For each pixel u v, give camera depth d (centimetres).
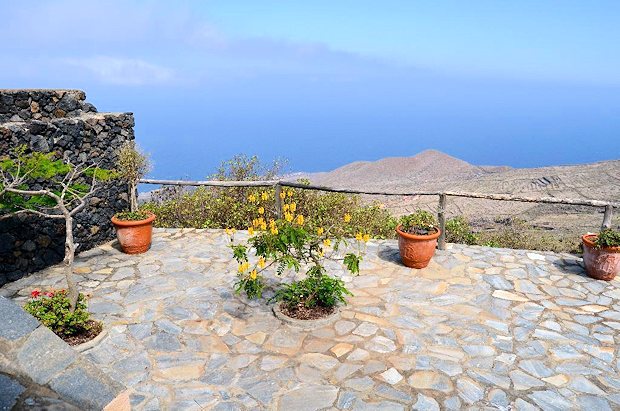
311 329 442
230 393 348
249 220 830
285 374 372
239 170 855
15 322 158
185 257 634
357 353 402
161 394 346
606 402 340
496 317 466
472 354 400
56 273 575
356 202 899
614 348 412
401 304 494
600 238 543
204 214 844
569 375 372
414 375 370
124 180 714
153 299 505
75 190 584
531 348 411
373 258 629
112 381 152
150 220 645
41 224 579
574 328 446
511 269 587
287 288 504
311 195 863
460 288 533
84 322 416
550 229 1270
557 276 567
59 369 149
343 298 488
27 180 530
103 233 686
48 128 577
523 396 345
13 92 562
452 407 333
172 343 418
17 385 141
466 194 627
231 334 434
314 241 476
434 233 581
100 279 559
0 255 535
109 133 679
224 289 532
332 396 345
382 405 334
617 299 507
